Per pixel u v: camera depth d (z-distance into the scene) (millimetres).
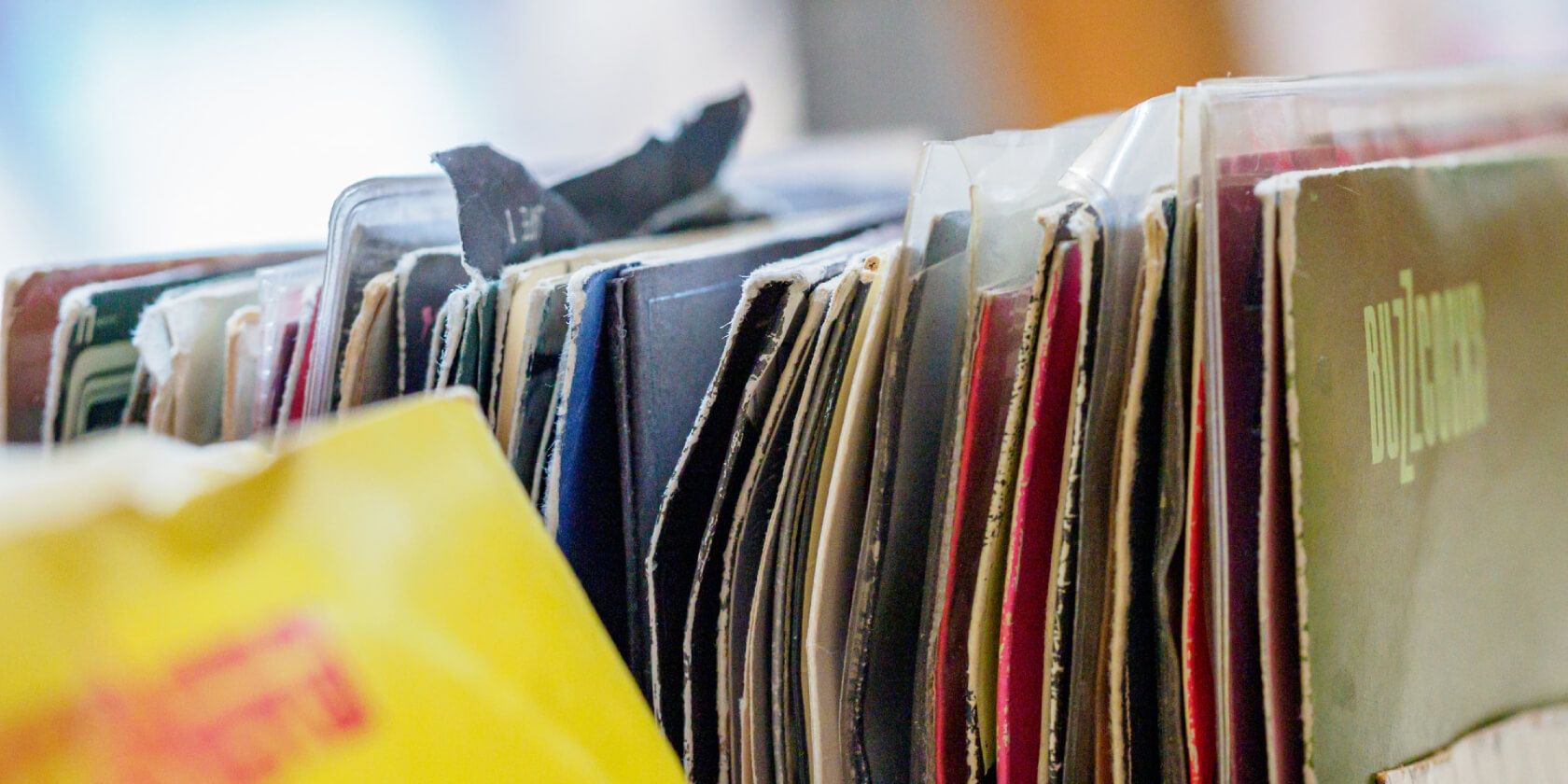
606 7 1399
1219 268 444
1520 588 636
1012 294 506
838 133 1527
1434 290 558
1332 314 473
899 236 858
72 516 323
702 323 616
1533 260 652
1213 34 1438
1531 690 641
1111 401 478
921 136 1492
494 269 629
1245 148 465
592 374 565
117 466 341
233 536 353
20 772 304
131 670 324
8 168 1150
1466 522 589
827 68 1520
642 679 578
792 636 547
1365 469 501
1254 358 461
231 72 1228
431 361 575
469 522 407
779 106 1513
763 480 543
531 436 550
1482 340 605
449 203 644
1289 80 495
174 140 1216
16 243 1161
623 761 419
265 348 618
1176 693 479
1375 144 561
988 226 502
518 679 402
